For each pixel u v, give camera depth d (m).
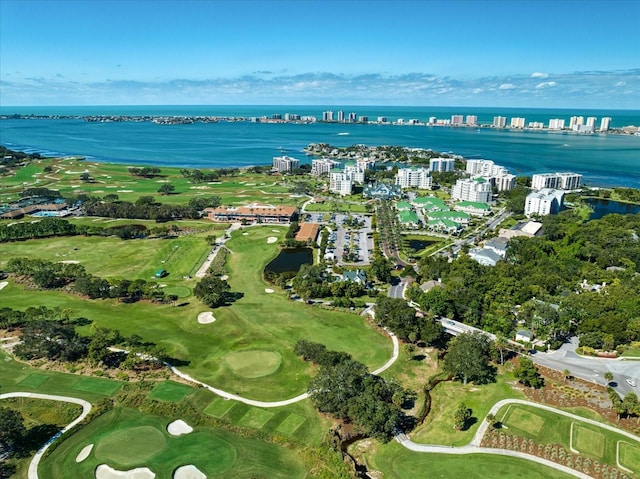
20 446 108.19
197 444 109.56
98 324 165.62
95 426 115.00
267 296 192.38
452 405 126.56
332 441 109.44
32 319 161.00
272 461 104.75
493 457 106.88
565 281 197.75
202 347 152.75
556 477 100.81
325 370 127.75
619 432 114.31
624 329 154.38
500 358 146.38
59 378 133.62
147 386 130.25
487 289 188.50
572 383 134.62
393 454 108.56
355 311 178.88
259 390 130.62
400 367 143.62
